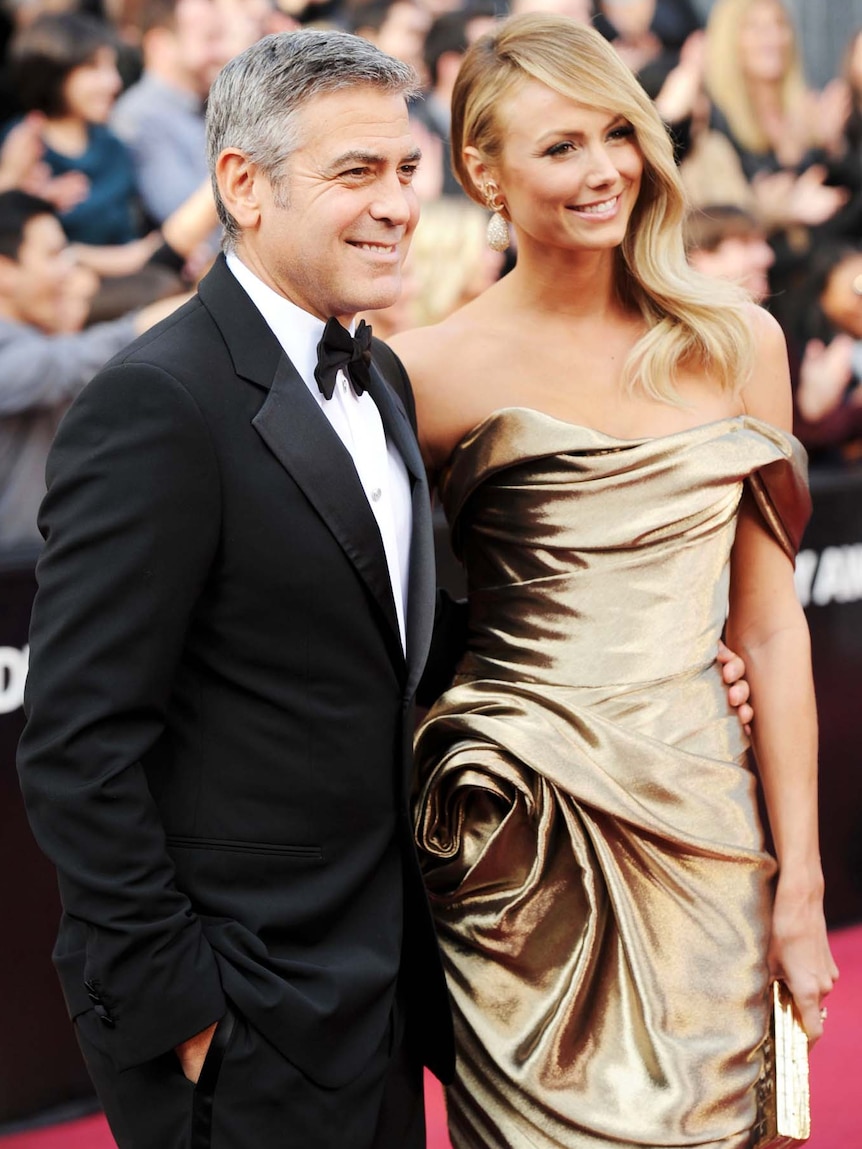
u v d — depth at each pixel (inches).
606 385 100.9
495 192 100.3
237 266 87.0
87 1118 147.9
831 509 182.7
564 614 98.8
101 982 78.7
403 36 189.0
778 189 214.7
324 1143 82.4
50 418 163.5
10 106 168.6
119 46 175.6
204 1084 80.3
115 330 167.8
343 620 84.1
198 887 82.6
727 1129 94.5
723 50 213.0
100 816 77.4
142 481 78.4
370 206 83.0
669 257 100.7
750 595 104.9
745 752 102.3
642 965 96.4
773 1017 100.5
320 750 84.1
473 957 100.3
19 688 142.6
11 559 142.9
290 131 81.5
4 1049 144.0
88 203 169.3
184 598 79.7
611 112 94.9
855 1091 149.2
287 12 186.4
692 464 97.3
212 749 83.0
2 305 162.1
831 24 243.3
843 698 185.9
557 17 97.1
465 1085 99.2
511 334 102.8
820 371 204.5
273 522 82.0
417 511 91.7
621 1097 94.8
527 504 99.7
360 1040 84.7
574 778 95.8
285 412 83.3
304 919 83.8
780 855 102.0
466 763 97.7
